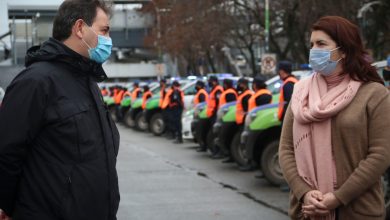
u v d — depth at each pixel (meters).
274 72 25.84
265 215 7.91
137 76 50.28
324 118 3.53
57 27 3.34
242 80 12.05
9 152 3.11
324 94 3.62
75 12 3.30
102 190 3.24
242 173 11.72
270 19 31.56
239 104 11.77
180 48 37.38
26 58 3.33
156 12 40.47
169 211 8.23
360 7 27.33
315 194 3.51
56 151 3.19
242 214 7.99
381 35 31.12
